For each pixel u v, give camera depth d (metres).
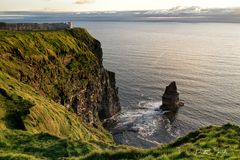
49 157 29.56
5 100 50.91
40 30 122.94
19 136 35.91
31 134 37.12
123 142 108.50
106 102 129.00
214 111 136.75
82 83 107.69
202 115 132.62
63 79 98.00
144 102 148.88
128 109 141.12
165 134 115.62
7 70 75.00
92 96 114.50
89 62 117.06
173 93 137.25
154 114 134.00
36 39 101.56
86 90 110.69
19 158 25.75
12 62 81.12
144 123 124.81
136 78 195.50
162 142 109.56
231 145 25.88
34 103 53.06
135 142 109.06
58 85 94.06
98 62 126.81
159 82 187.38
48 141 34.44
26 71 82.06
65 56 107.19
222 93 166.12
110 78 137.25
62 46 108.88
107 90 130.25
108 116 129.25
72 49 112.50
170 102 137.25
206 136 29.42
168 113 134.50
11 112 47.38
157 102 148.50
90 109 112.94
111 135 112.06
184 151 23.72
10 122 44.59
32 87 79.00
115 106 135.75
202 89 174.62
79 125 68.75
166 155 24.03
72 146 32.50
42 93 82.56
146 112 136.75
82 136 63.00
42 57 93.12
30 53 90.31
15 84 65.56
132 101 150.25
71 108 98.25
